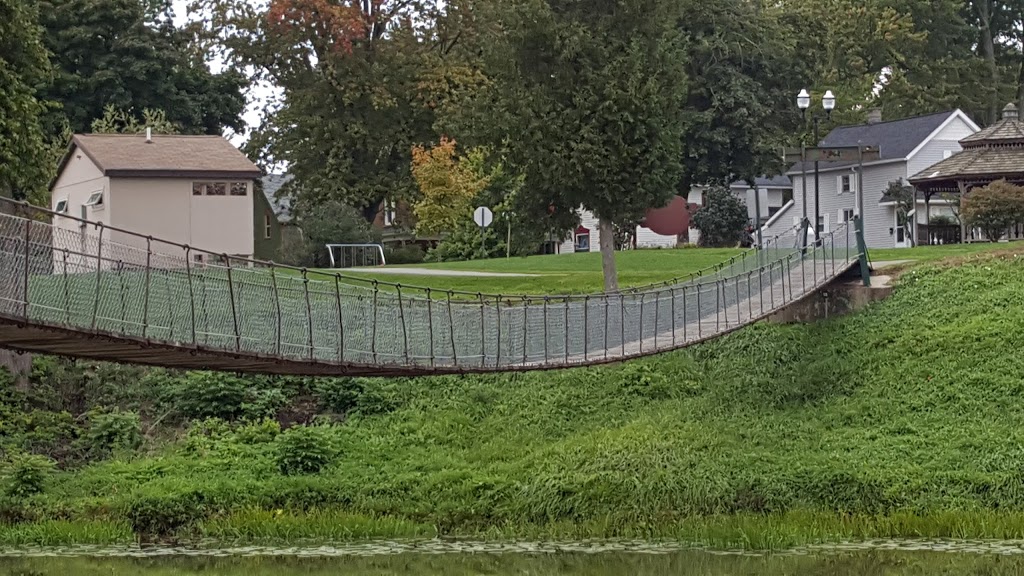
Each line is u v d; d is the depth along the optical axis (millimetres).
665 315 29203
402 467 27766
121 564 22141
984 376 28469
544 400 30688
